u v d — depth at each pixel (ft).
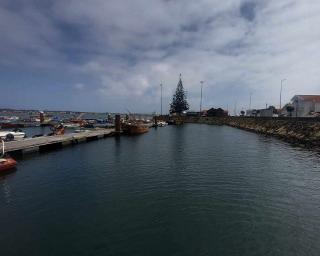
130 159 116.06
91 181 80.23
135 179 82.17
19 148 120.67
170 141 190.80
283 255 40.65
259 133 261.85
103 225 50.75
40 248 42.98
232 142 184.34
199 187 73.82
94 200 63.93
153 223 51.44
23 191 70.90
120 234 47.34
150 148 152.15
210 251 41.78
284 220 52.75
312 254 40.96
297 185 76.02
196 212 56.59
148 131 290.97
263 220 52.70
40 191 70.85
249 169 96.07
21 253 41.60
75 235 46.98
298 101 360.89
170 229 49.01
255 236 46.39
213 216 54.60
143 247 43.04
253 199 64.28
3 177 84.89
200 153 133.59
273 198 65.05
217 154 130.41
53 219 53.52
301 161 111.96
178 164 104.99
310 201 63.16
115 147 155.84
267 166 101.24
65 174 88.74
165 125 416.67
